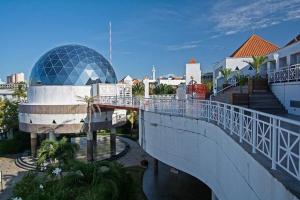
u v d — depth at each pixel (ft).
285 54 85.92
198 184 86.84
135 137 157.17
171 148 62.03
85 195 42.37
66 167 53.62
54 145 75.97
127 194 48.60
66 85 120.26
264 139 24.20
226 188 35.68
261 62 91.76
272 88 71.41
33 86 122.42
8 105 156.46
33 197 48.83
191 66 141.08
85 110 116.88
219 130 40.24
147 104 80.33
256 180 22.97
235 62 122.62
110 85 123.75
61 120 115.44
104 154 122.83
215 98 88.43
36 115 116.37
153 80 312.91
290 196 16.65
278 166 21.09
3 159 126.41
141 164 107.55
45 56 131.95
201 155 50.67
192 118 53.78
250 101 66.59
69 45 136.26
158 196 77.71
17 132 149.59
